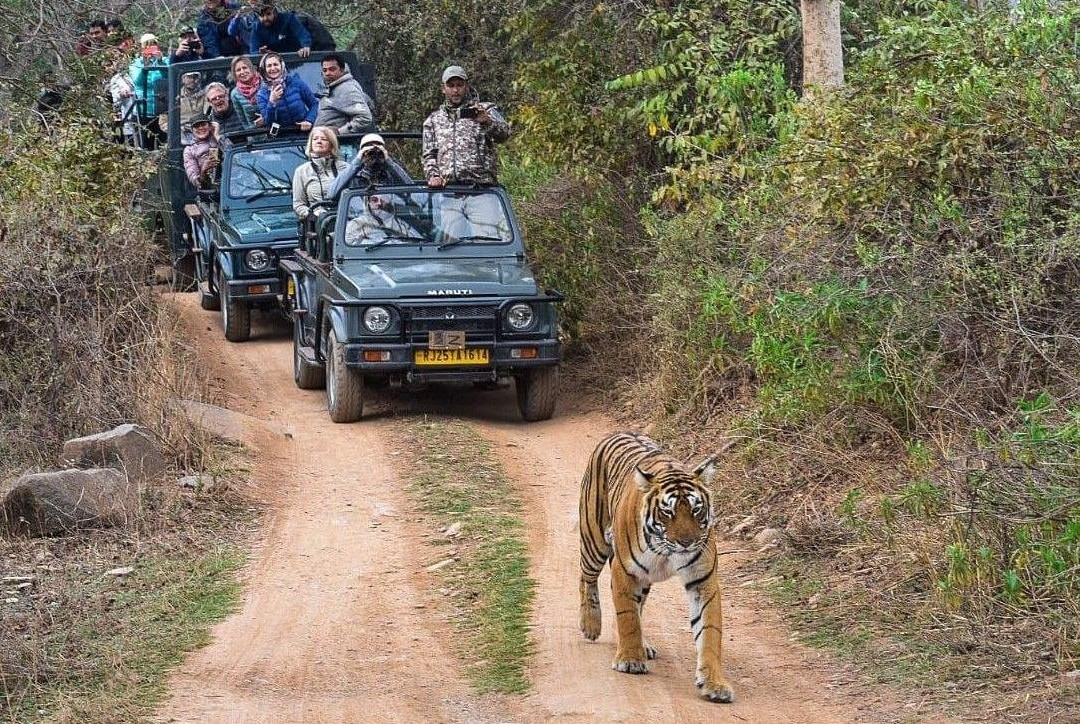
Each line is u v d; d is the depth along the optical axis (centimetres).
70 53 2158
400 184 1936
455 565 1212
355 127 2258
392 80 2859
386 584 1171
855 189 1290
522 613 1074
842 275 1298
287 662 985
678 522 858
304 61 2484
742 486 1349
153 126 2595
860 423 1316
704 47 1803
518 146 2045
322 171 2028
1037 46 1279
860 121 1323
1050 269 1205
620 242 1939
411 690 923
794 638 1012
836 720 843
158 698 912
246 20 2600
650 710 859
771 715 853
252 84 2414
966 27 1370
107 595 1129
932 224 1264
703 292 1545
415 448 1602
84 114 2059
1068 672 868
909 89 1338
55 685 943
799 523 1227
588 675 932
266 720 868
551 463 1566
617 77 1967
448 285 1697
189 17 3153
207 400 1755
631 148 1958
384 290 1686
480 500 1402
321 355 1819
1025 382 1151
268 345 2203
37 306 1546
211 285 2353
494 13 2566
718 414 1562
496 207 1873
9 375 1534
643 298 1845
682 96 1914
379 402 1859
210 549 1262
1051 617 922
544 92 2003
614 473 955
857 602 1055
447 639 1032
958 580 970
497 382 1812
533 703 886
